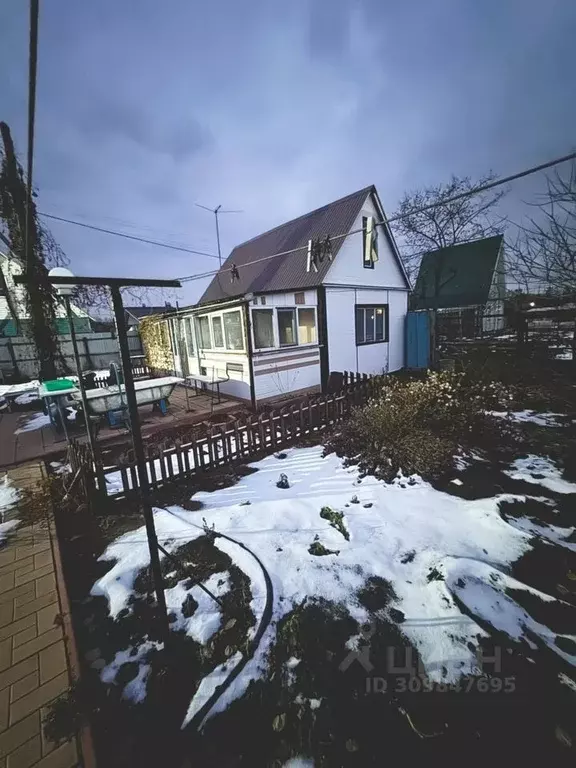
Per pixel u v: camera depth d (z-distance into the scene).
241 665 2.29
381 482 4.68
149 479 4.85
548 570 2.99
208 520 3.95
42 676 2.16
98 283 1.99
